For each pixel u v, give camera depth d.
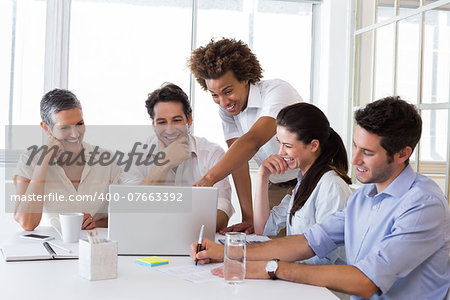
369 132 1.41
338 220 1.62
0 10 3.49
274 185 2.46
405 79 3.10
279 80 2.38
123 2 3.71
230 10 3.91
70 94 1.97
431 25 2.82
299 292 1.28
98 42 3.69
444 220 1.39
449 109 2.64
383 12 3.37
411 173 1.46
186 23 3.83
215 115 3.90
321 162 1.83
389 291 1.43
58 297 1.18
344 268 1.35
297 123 1.79
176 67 3.84
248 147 2.10
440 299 1.41
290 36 4.02
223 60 2.13
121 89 3.75
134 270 1.44
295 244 1.61
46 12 3.55
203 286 1.30
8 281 1.29
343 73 3.86
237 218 3.76
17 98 3.55
